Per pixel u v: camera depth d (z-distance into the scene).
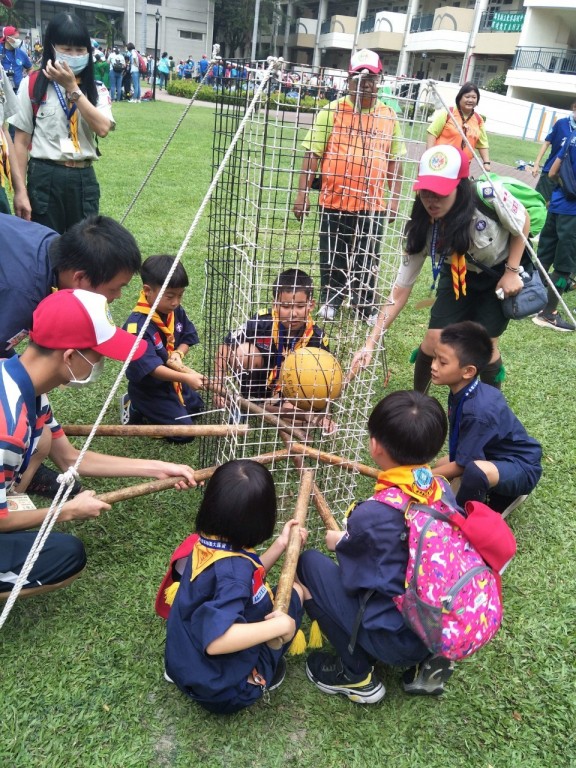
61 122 3.91
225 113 3.06
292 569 2.27
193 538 2.31
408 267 3.51
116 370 4.26
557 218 5.55
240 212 3.12
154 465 2.72
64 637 2.36
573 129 5.84
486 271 3.43
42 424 2.40
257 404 3.18
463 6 37.53
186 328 3.89
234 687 2.03
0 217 2.56
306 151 3.05
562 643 2.53
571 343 5.53
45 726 2.06
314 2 53.56
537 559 2.97
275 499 2.10
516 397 4.44
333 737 2.12
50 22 3.76
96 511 2.39
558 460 3.76
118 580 2.64
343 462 3.00
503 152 17.81
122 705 2.15
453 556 2.03
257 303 2.72
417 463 2.16
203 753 2.03
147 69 32.31
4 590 2.30
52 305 2.02
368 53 3.67
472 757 2.09
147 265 3.35
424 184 2.99
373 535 2.08
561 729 2.20
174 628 2.08
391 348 5.07
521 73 30.31
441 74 39.16
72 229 2.34
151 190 8.83
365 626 2.11
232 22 47.81
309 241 5.01
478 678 2.37
